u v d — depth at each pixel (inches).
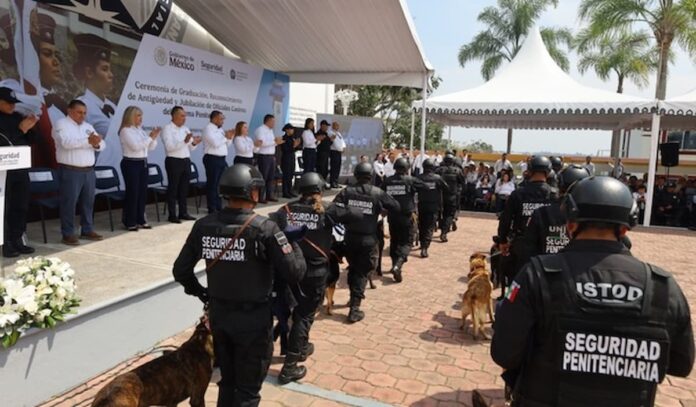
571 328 66.3
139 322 175.3
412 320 221.6
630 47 878.4
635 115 617.0
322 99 784.9
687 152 909.2
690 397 159.5
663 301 65.9
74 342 151.0
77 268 198.8
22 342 135.6
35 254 216.1
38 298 138.2
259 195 119.9
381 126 728.3
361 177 213.9
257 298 117.0
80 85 317.1
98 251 228.1
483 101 531.5
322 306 235.9
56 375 145.9
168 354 121.1
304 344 171.5
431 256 353.1
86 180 242.2
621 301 65.5
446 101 539.5
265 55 495.2
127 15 376.8
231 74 446.3
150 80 364.5
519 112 527.8
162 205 377.4
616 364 65.4
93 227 278.1
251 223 114.7
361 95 1397.6
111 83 336.2
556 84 551.5
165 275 192.9
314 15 384.2
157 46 367.6
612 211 68.7
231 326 116.3
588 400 66.2
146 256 221.9
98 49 326.3
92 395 147.7
